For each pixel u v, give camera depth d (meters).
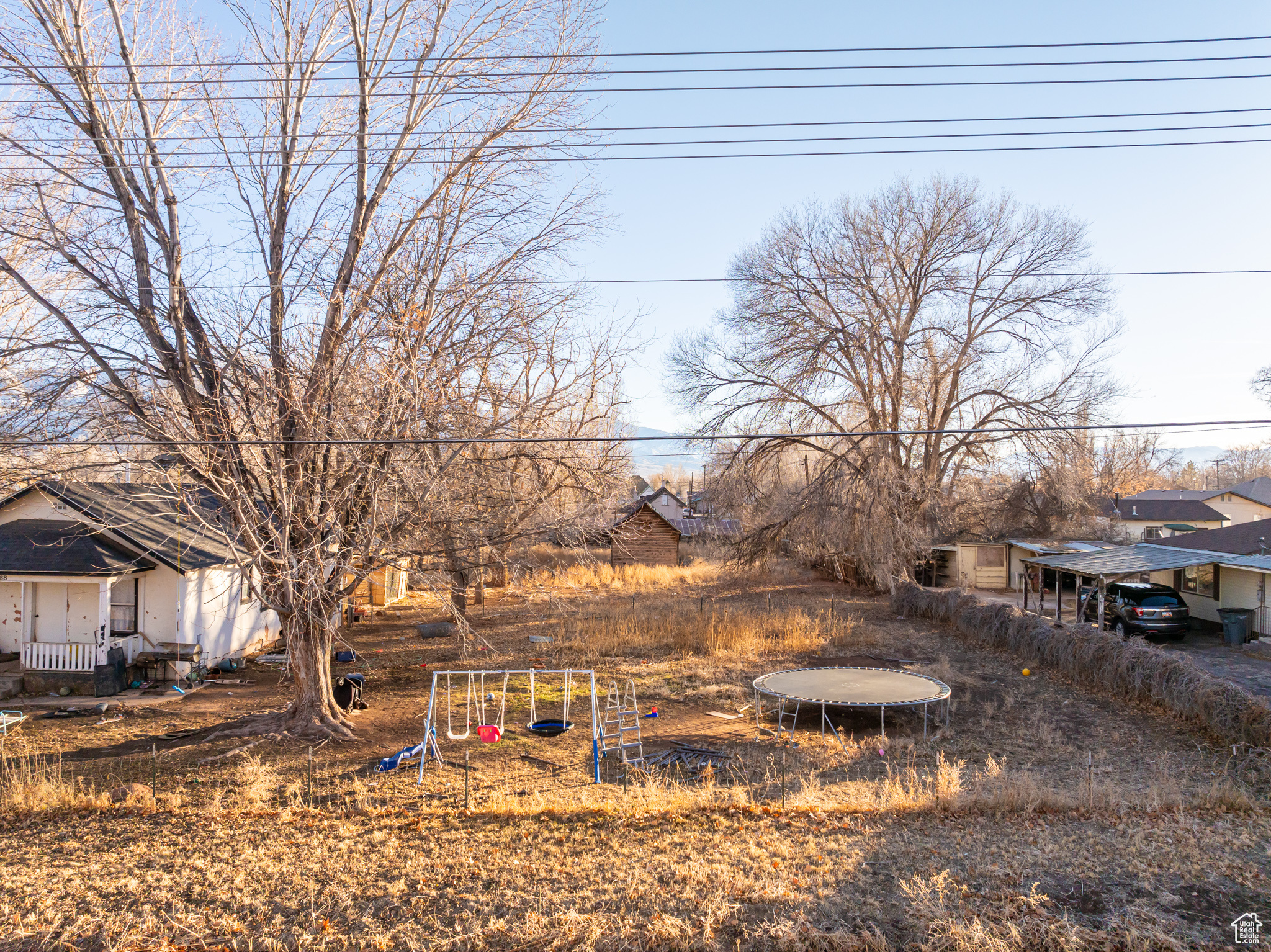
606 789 11.65
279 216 13.19
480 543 14.71
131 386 12.14
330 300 12.62
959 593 28.83
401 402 12.49
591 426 16.69
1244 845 9.32
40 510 19.36
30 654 17.89
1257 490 57.84
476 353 13.83
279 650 23.59
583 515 16.84
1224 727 13.63
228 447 12.25
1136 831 9.73
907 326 37.12
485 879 8.83
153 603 19.02
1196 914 7.77
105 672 17.45
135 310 12.39
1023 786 10.86
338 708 15.04
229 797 11.29
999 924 7.64
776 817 10.38
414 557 14.35
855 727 15.23
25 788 11.28
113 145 12.34
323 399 12.52
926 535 34.34
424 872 9.02
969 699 17.22
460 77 13.63
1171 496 60.69
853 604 33.56
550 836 9.92
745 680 19.09
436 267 13.63
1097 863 8.91
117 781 12.09
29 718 15.80
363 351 12.64
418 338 13.01
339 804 11.10
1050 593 36.19
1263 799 10.83
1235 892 8.20
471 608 31.77
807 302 36.94
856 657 21.83
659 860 9.18
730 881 8.57
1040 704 16.67
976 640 24.38
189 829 10.26
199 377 12.93
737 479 37.38
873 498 32.44
